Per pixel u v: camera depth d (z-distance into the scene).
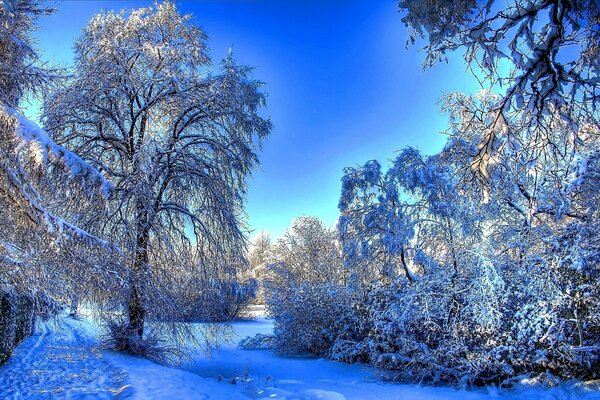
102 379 7.67
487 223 10.12
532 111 4.25
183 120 12.50
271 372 11.96
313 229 29.52
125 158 11.81
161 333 10.97
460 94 11.76
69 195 6.51
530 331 8.55
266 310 18.47
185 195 12.28
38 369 8.36
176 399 6.78
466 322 9.50
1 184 5.72
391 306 11.09
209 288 11.95
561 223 9.14
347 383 10.07
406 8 3.81
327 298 15.45
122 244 10.35
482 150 4.64
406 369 10.14
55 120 10.92
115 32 12.03
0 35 6.70
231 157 12.62
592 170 7.23
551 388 8.08
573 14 3.66
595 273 8.07
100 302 10.02
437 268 10.58
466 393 8.51
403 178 11.47
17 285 7.80
